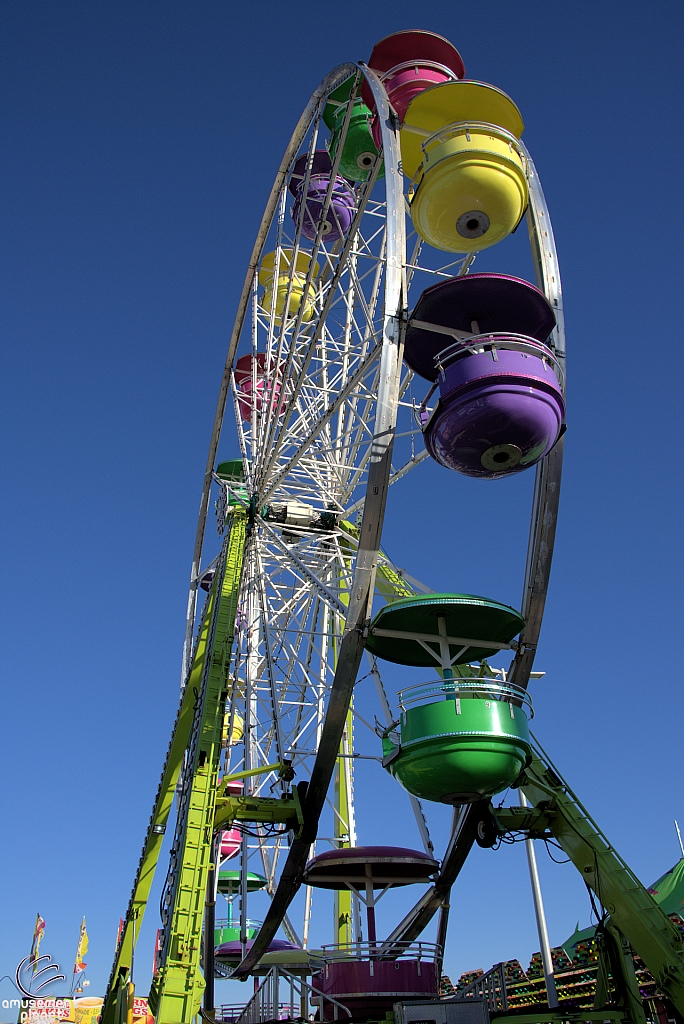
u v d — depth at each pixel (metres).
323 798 15.30
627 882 14.01
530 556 15.39
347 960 15.59
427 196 14.65
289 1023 14.52
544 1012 13.47
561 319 14.87
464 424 12.98
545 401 12.95
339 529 23.30
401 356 13.83
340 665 13.83
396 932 18.80
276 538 21.22
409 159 16.69
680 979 12.49
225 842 24.77
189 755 16.30
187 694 20.12
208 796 14.79
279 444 19.80
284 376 18.61
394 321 13.86
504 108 15.57
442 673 14.49
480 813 15.45
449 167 14.38
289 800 15.34
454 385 12.95
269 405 20.91
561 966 20.75
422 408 15.67
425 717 13.31
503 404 12.69
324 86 18.62
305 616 23.19
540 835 15.67
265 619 19.50
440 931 18.45
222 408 22.86
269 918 16.39
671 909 23.73
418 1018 13.19
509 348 13.35
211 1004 15.14
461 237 15.07
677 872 25.31
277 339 23.00
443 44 17.98
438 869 17.34
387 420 13.31
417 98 15.47
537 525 15.18
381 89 16.34
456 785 13.23
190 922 13.12
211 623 19.98
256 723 21.16
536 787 15.91
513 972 22.42
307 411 23.22
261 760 20.50
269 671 17.58
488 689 13.59
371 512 13.38
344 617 15.70
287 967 17.94
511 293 13.94
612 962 13.88
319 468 23.36
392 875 17.72
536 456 13.60
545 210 15.63
